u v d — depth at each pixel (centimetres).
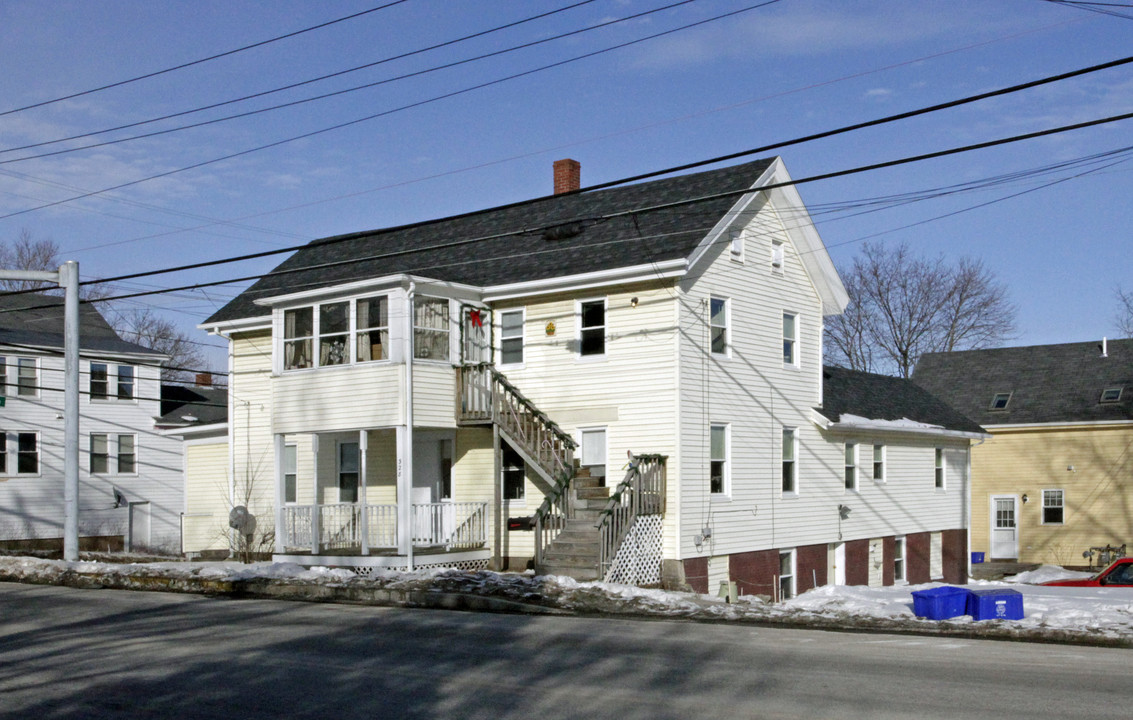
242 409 2980
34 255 5903
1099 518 3841
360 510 2512
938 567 3259
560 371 2459
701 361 2358
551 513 2288
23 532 4109
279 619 1565
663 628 1464
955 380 4384
